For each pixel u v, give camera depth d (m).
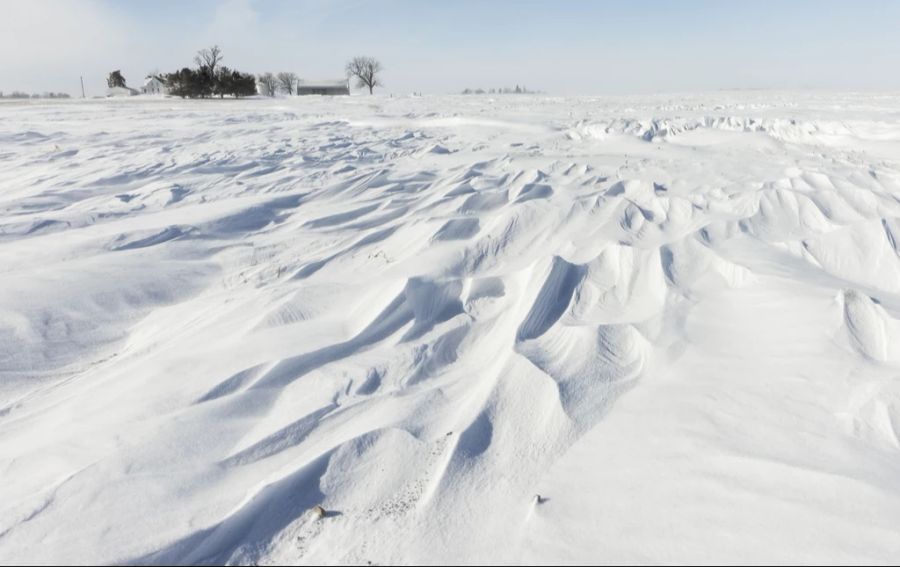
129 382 2.70
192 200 6.55
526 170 7.02
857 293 3.01
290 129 14.55
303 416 2.34
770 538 1.63
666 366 2.67
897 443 2.04
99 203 6.42
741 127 11.63
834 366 2.49
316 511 1.84
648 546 1.64
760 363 2.60
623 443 2.12
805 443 2.04
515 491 1.91
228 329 3.26
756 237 4.37
